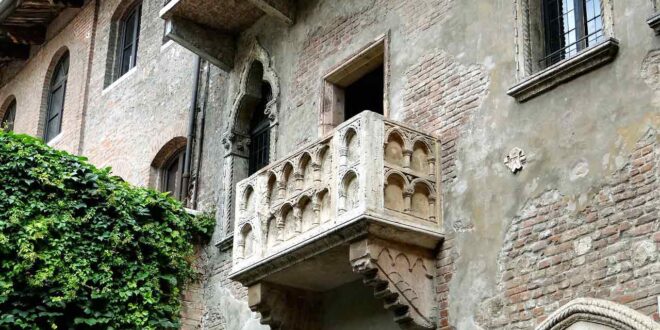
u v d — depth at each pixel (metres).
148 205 14.49
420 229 10.65
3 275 12.75
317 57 13.88
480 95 10.96
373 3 13.09
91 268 13.45
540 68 10.66
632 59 9.38
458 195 10.82
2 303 12.65
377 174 10.52
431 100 11.62
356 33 13.23
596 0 10.34
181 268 14.52
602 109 9.53
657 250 8.61
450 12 11.78
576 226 9.41
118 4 21.16
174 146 17.75
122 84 19.95
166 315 14.09
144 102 18.92
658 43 9.19
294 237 11.29
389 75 12.38
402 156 10.91
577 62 9.78
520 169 10.18
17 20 22.89
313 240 10.86
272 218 11.83
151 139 18.23
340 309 12.12
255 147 15.30
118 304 13.52
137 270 13.92
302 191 11.35
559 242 9.52
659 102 9.02
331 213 10.76
